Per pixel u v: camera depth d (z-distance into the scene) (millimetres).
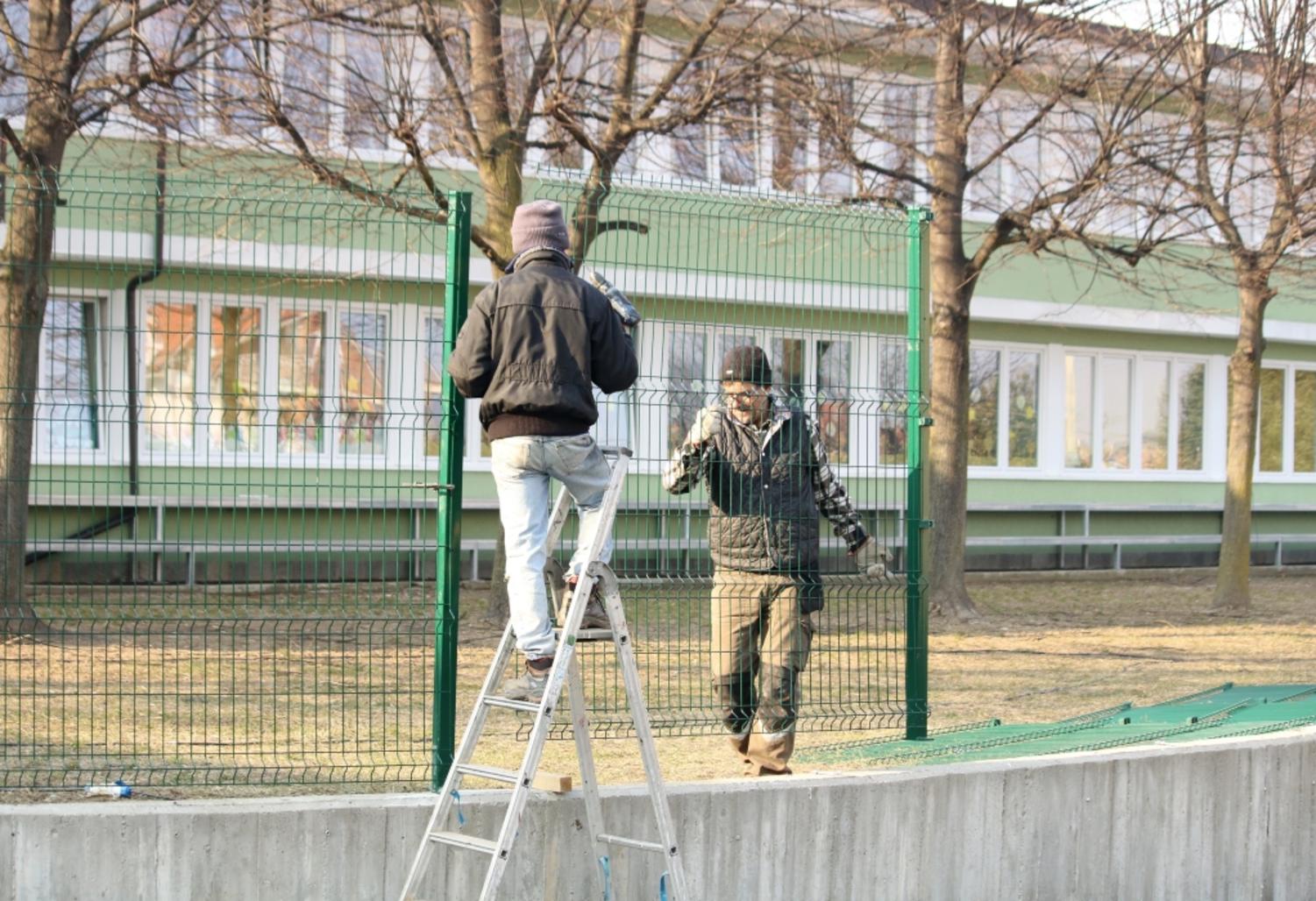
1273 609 38656
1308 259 36875
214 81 29047
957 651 29016
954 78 33469
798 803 13836
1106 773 15281
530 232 13438
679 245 16922
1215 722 18531
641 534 16375
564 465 13000
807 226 17375
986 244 33656
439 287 17078
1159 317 52969
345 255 26125
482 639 27828
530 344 12875
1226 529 38344
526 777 11891
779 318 16984
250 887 12414
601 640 12992
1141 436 54469
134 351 16375
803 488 16094
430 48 29672
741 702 16109
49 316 18031
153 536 17219
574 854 13148
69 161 32625
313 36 30469
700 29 29312
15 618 15406
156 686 17922
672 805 13352
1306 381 58312
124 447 16828
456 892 12797
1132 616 36375
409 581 16906
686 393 16453
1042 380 52562
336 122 31062
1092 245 32656
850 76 33250
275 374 20000
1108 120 31875
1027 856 14836
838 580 17156
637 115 29062
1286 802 16469
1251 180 35406
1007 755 16094
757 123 30750
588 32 30625
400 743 16047
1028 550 51219
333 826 12609
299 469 22969
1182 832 15742
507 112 29734
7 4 30422
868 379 17281
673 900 12734
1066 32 31938
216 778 14336
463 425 14445
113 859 12148
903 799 14258
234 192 20172
